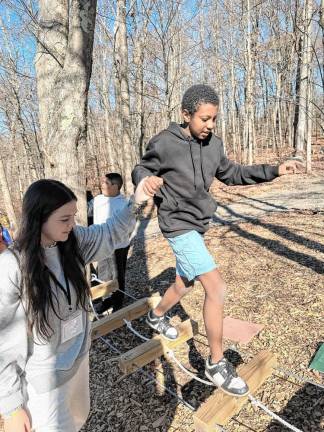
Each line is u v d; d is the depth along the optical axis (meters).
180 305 4.05
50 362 1.52
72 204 1.41
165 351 2.77
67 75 3.19
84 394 1.78
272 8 15.17
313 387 2.57
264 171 2.32
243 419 2.41
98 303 4.43
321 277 4.16
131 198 1.78
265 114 27.28
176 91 11.91
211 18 15.90
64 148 3.27
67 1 3.37
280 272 4.51
